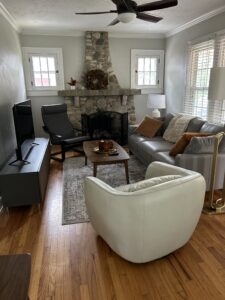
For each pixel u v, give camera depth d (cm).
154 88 586
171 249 185
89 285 166
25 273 94
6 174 251
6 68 354
